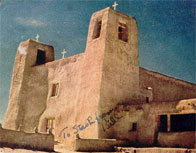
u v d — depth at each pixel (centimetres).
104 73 2052
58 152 1496
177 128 2206
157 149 1561
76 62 2369
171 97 2617
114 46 2161
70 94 2311
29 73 2769
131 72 2234
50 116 2411
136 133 1895
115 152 1677
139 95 2259
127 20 2311
